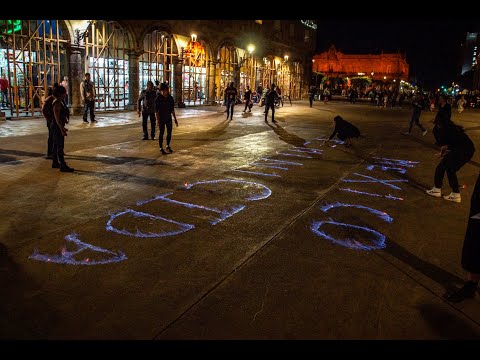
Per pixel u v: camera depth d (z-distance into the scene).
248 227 5.29
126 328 3.10
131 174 7.79
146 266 4.11
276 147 11.59
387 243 4.98
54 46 18.88
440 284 4.01
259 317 3.32
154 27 22.09
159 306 3.41
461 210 6.48
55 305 3.37
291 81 42.09
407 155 11.34
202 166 8.76
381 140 14.23
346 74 93.44
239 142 12.21
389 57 89.31
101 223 5.21
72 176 7.46
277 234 5.10
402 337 3.15
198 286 3.77
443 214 6.23
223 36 28.52
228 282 3.87
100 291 3.61
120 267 4.07
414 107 16.09
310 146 12.02
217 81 30.88
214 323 3.21
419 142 14.12
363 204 6.55
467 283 3.66
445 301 3.71
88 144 10.83
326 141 12.99
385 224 5.65
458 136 6.79
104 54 20.70
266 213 5.87
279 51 38.66
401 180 8.34
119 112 20.45
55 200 6.04
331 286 3.88
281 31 38.22
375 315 3.43
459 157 6.79
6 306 3.32
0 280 3.72
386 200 6.84
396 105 41.50
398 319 3.38
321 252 4.63
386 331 3.21
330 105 36.09
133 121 16.69
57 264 4.07
